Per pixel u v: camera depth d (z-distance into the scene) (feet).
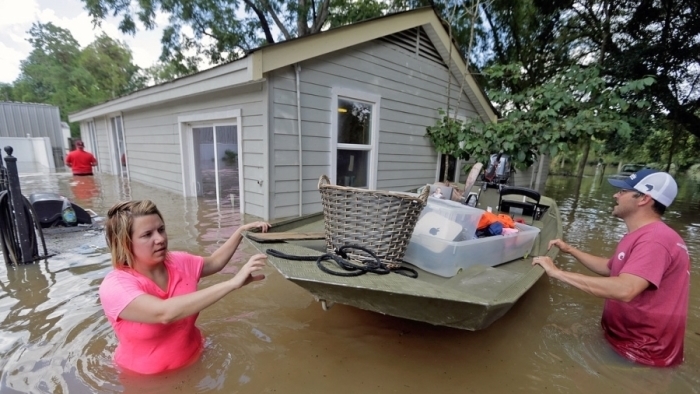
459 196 11.88
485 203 13.14
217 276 9.65
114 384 5.17
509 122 16.60
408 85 21.93
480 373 5.88
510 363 6.19
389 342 6.73
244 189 17.35
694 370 6.11
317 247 7.17
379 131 20.54
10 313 7.39
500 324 7.59
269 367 5.81
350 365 5.97
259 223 7.73
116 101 27.40
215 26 46.03
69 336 6.51
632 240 6.12
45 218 14.17
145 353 5.27
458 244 6.47
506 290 5.46
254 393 5.18
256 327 7.07
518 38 40.75
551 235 10.59
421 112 23.40
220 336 6.66
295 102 16.08
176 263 5.61
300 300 8.33
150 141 26.84
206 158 21.03
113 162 36.37
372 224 5.63
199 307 4.52
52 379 5.28
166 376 5.37
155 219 4.87
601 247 15.05
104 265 10.34
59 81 98.63
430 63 23.30
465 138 18.51
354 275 4.95
